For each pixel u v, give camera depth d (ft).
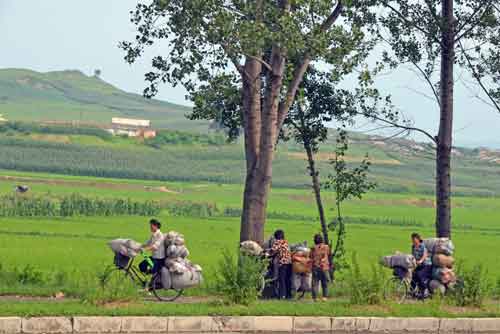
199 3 221.46
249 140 256.52
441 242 250.98
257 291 219.00
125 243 225.97
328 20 244.01
